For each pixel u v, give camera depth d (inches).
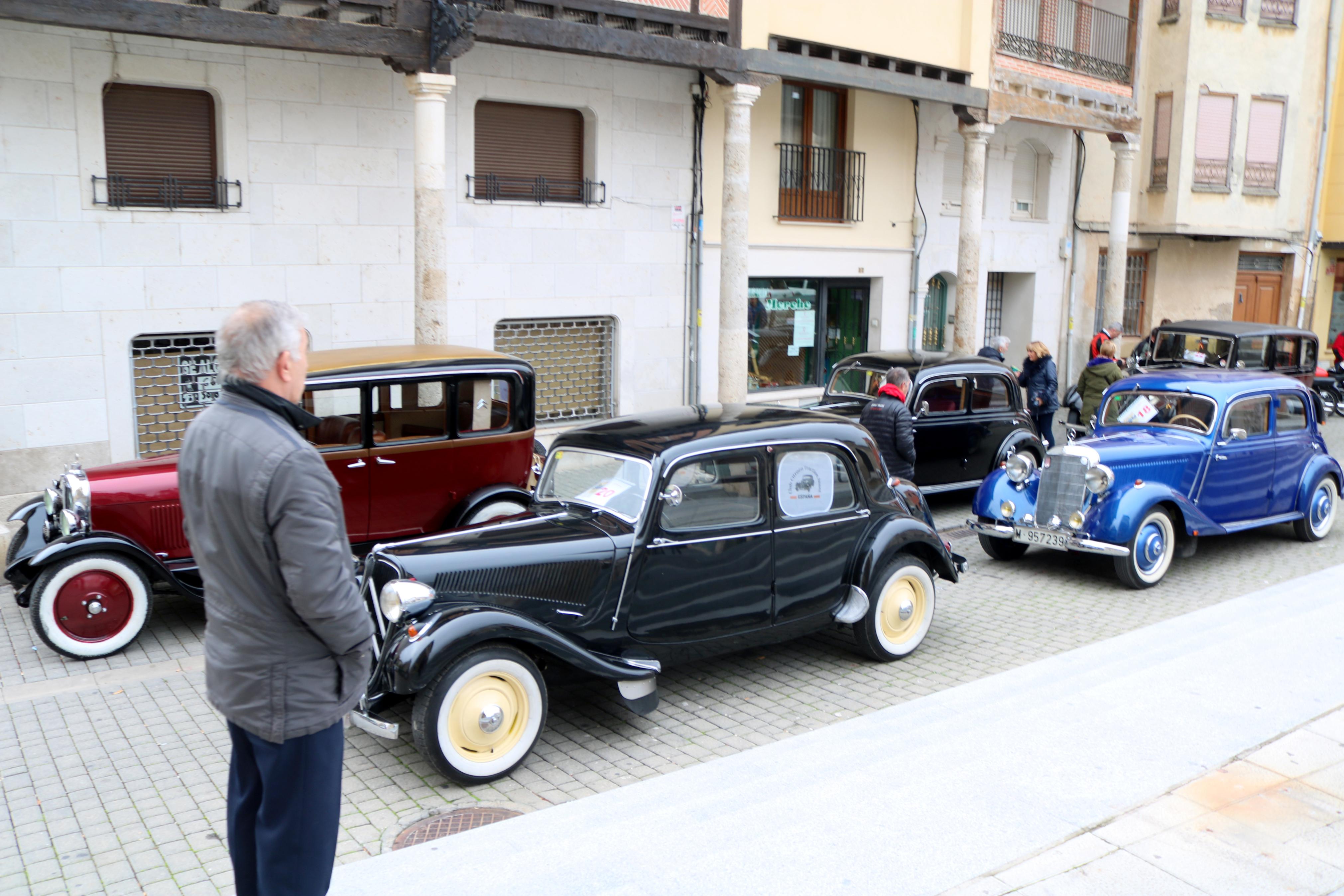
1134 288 890.1
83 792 200.4
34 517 293.0
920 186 702.5
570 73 514.6
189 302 421.7
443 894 133.0
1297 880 136.7
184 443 107.4
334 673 110.0
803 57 542.6
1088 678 227.6
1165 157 847.1
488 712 204.4
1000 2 646.5
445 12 402.9
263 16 372.2
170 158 416.8
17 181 379.6
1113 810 156.9
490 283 503.2
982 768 173.3
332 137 448.5
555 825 164.1
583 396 559.2
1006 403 463.5
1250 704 203.2
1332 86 955.3
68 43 382.6
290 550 101.6
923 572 276.2
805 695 252.7
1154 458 352.8
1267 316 988.6
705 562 235.0
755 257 620.1
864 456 263.9
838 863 140.3
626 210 548.4
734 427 247.6
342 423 306.2
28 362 389.1
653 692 227.3
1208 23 829.2
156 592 319.3
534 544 219.1
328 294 456.4
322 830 112.1
